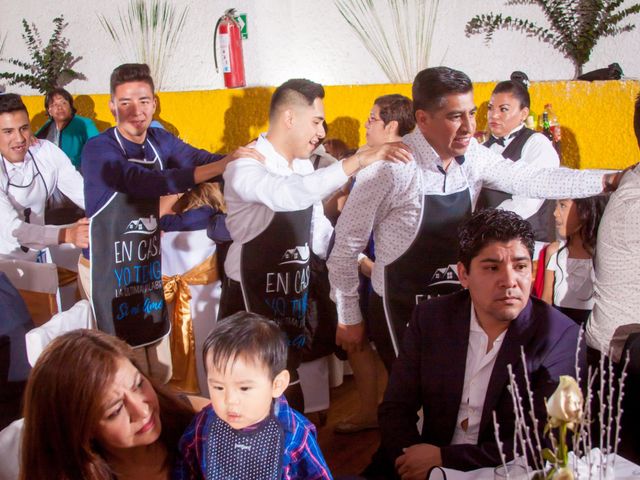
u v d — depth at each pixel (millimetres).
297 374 2652
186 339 3148
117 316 2807
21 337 2480
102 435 1439
